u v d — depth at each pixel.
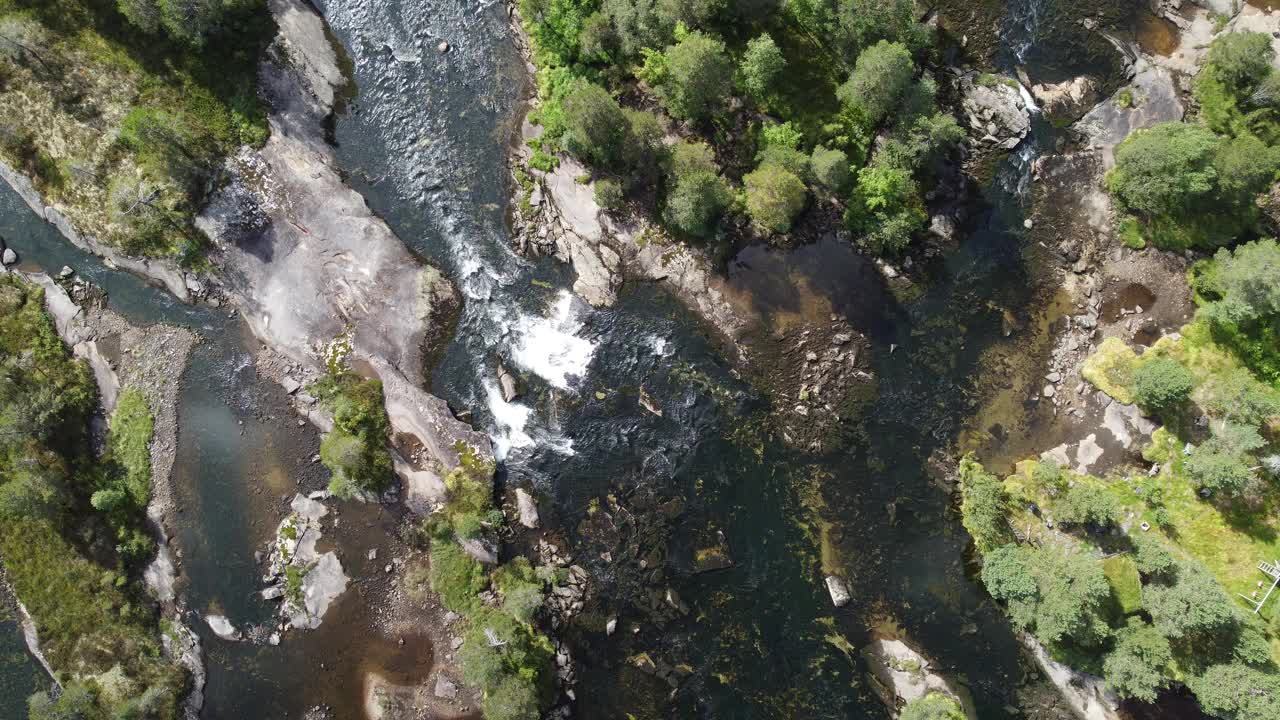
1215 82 34.19
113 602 36.81
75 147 37.69
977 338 36.22
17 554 36.72
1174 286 34.78
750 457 36.66
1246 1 34.28
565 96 36.88
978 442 35.88
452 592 36.28
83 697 35.44
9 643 36.84
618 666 36.06
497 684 33.94
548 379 37.72
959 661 35.31
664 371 37.38
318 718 36.78
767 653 35.78
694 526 36.38
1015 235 36.22
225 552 37.59
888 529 36.03
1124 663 31.62
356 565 37.19
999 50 36.06
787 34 35.12
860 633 35.75
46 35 36.97
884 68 31.53
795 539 36.22
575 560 36.53
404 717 36.38
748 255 37.12
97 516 37.16
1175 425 33.97
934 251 36.31
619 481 36.81
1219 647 31.42
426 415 37.53
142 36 37.47
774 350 37.00
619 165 37.09
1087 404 35.25
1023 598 33.09
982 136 35.84
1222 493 33.12
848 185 35.53
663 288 37.69
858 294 36.62
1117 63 35.66
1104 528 34.00
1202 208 34.06
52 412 36.62
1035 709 34.84
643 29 34.41
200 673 37.16
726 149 36.50
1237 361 33.66
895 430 36.31
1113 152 35.53
